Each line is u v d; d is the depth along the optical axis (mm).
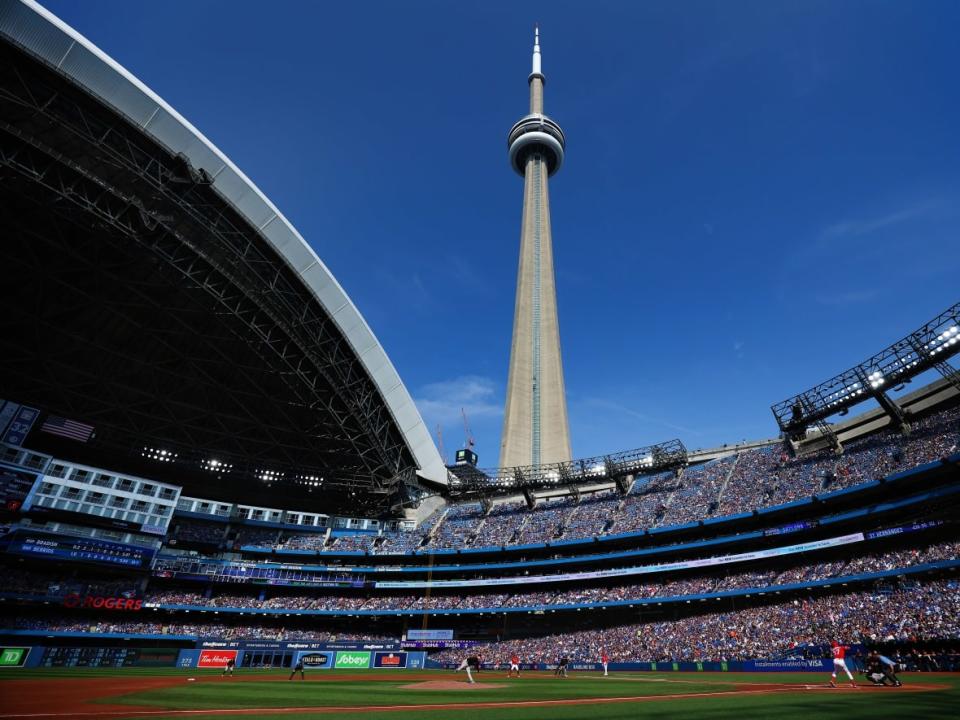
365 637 71500
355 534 85812
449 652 66438
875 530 48469
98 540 64750
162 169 49688
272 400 70750
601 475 78500
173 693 25391
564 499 83875
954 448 46875
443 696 23844
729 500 63656
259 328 61688
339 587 76188
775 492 59844
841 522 52031
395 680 39344
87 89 43531
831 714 13922
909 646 38906
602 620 66500
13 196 48500
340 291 62625
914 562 45250
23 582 61656
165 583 72812
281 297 58906
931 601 41469
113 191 47531
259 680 38562
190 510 80312
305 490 86875
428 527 86812
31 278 55719
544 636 67188
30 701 20688
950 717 12938
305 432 75938
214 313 58469
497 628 71688
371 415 73375
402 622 74812
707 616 56312
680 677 39188
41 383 64938
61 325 60719
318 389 68938
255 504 85250
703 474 73125
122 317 61500
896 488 49781
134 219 51281
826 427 60500
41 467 63750
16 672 41688
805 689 24016
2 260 53531
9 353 61344
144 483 71500
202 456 77375
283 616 74688
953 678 28672
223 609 69750
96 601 62875
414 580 76562
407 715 15609
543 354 155500
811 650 42188
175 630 66000
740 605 57281
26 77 42406
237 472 79312
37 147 43906
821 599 49906
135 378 68188
